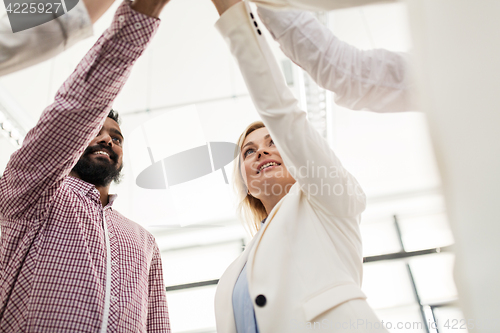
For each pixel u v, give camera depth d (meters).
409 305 3.75
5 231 1.11
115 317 1.04
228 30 0.96
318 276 0.92
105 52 0.94
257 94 0.95
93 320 0.99
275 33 1.18
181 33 3.17
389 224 4.29
